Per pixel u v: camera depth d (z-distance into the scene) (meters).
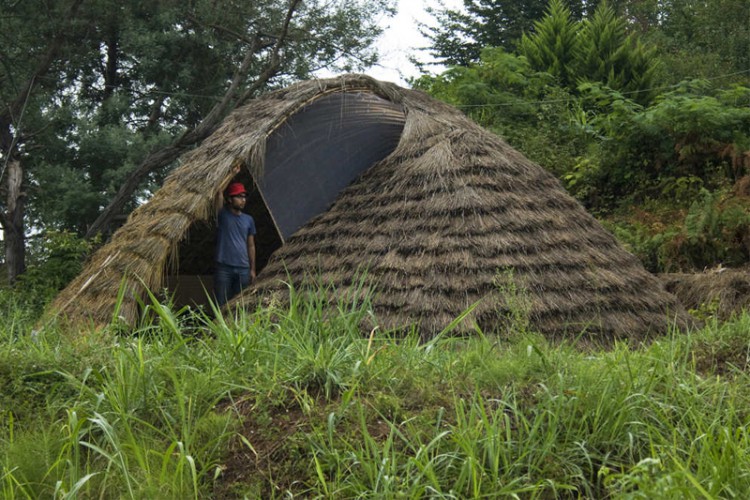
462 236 8.00
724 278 10.32
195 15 24.22
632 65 21.89
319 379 4.80
